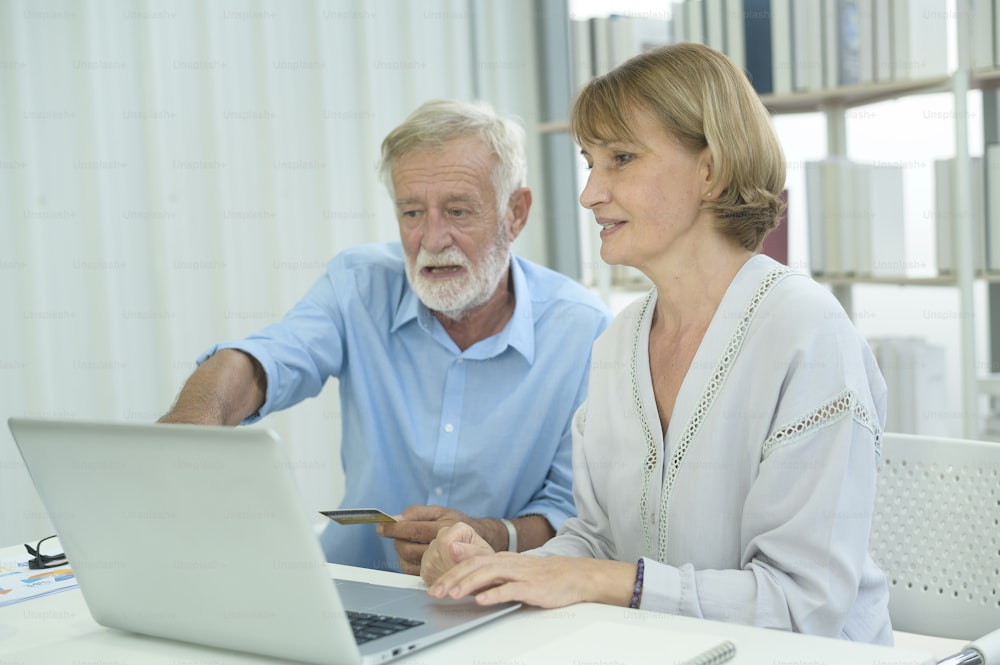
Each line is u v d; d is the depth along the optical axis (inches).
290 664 38.8
